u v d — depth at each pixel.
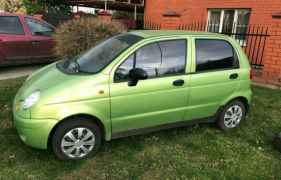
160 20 11.81
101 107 3.83
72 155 3.88
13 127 4.67
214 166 3.98
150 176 3.71
